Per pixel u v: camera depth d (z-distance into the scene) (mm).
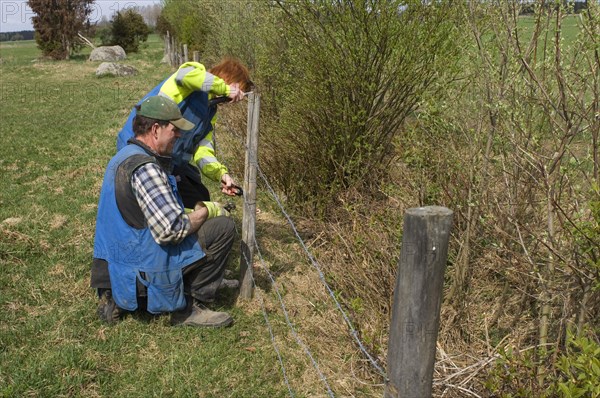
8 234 4758
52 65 22953
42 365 3148
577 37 2695
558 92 2865
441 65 4500
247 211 3738
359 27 4648
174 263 3316
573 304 2861
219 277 3564
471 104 3629
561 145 2727
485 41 3471
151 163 3188
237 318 3734
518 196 3336
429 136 3961
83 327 3539
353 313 3559
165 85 3639
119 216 3250
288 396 3057
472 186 3553
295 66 5328
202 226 3418
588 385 2023
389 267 3791
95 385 3062
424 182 3982
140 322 3592
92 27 28016
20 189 6219
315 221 5203
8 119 10391
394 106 5086
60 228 5098
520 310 3418
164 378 3141
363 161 5137
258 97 3518
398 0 4527
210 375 3178
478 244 3504
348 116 5039
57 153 7922
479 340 3312
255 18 8328
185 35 17391
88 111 11320
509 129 2951
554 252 2648
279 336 3555
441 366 2986
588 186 2822
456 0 4070
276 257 4629
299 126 5289
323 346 3467
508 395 2344
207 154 3865
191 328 3566
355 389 3113
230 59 3830
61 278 4172
